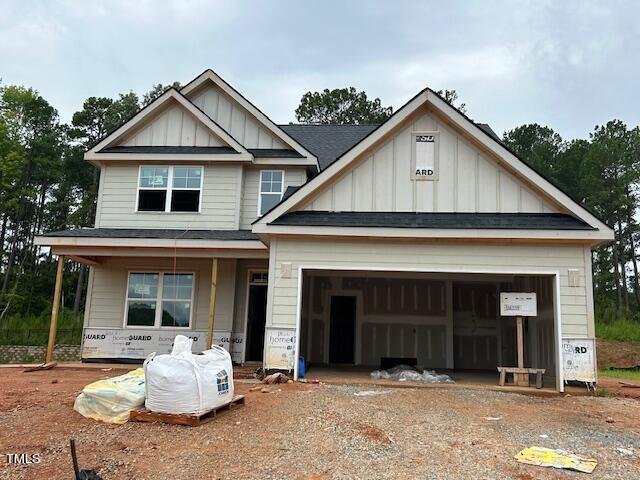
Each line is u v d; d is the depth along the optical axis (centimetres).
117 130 1466
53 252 1291
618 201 3825
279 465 514
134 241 1261
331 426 662
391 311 1543
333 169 1114
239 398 754
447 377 1148
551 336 1100
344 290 1556
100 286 1433
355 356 1516
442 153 1123
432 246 1055
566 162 4078
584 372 988
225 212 1437
